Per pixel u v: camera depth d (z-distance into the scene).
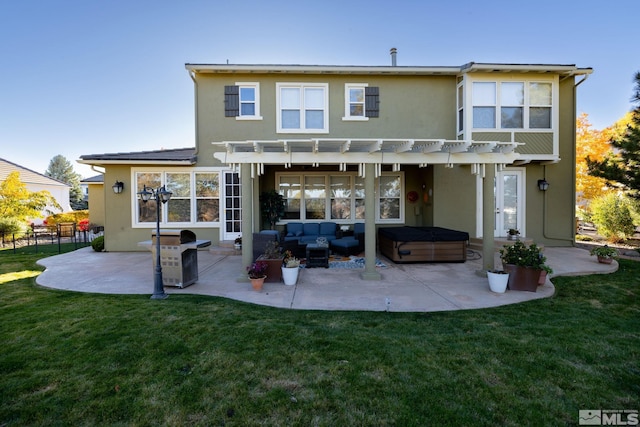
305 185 11.09
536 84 9.61
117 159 9.88
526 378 2.84
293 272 6.07
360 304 4.99
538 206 10.42
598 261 7.77
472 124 9.50
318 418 2.35
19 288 5.97
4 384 2.78
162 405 2.50
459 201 10.12
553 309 4.75
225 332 3.81
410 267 7.69
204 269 7.64
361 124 10.23
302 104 10.16
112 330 3.88
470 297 5.33
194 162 10.19
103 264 8.30
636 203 9.20
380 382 2.79
